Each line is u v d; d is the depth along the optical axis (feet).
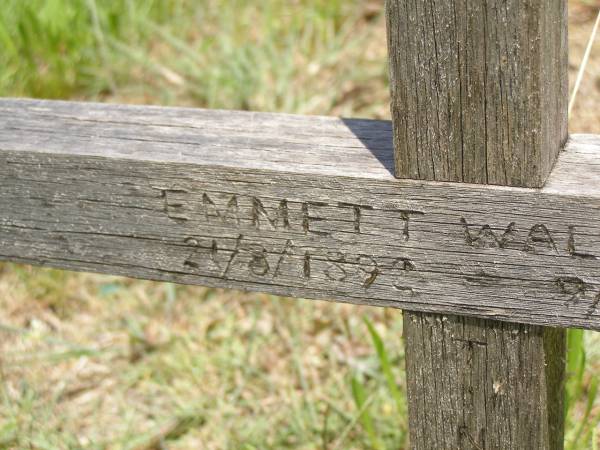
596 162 1.91
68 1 4.18
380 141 2.04
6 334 3.37
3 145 2.17
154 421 3.07
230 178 2.03
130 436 2.99
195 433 3.01
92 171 2.13
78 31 4.15
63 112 2.27
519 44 1.78
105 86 4.08
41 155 2.15
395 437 2.85
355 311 3.28
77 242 2.22
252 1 4.55
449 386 2.09
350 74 3.95
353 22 4.33
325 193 1.98
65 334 3.36
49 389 3.18
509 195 1.86
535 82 1.79
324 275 2.06
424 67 1.84
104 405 3.13
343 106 3.86
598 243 1.84
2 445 2.92
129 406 3.12
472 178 1.89
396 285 2.02
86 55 4.13
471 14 1.79
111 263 2.22
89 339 3.34
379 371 3.07
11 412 3.00
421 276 1.99
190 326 3.34
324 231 2.02
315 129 2.11
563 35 1.89
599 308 1.89
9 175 2.19
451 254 1.95
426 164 1.90
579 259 1.87
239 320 3.33
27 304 3.44
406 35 1.83
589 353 2.92
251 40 4.29
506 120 1.83
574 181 1.86
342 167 1.98
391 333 3.17
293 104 3.84
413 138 1.89
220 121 2.17
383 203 1.95
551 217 1.85
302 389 3.09
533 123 1.81
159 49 4.30
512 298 1.94
